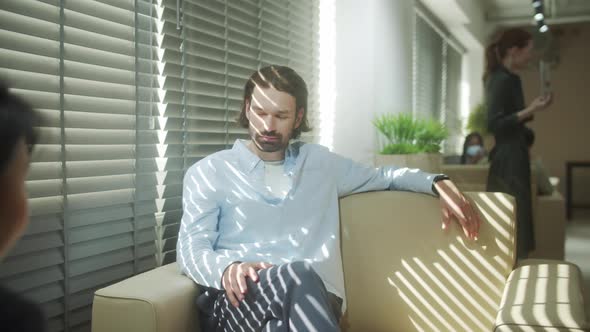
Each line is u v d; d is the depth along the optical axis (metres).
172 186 2.01
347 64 3.35
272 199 1.76
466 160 5.30
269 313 1.39
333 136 3.39
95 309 1.37
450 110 7.04
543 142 9.64
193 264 1.52
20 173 0.47
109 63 1.71
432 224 1.77
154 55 1.92
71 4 1.58
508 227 1.70
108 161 1.72
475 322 1.68
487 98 3.58
